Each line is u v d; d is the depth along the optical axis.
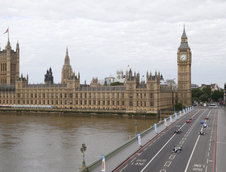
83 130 174.38
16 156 113.56
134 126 190.75
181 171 79.06
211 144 112.44
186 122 177.12
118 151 100.00
